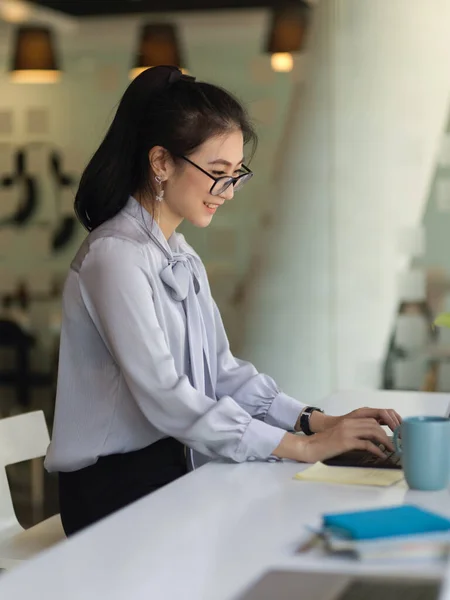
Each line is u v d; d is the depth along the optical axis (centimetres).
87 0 489
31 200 505
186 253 195
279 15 468
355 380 470
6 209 509
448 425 139
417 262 460
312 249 471
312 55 466
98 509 180
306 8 465
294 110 469
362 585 90
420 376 461
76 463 179
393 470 152
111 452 178
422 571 96
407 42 455
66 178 500
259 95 472
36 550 183
